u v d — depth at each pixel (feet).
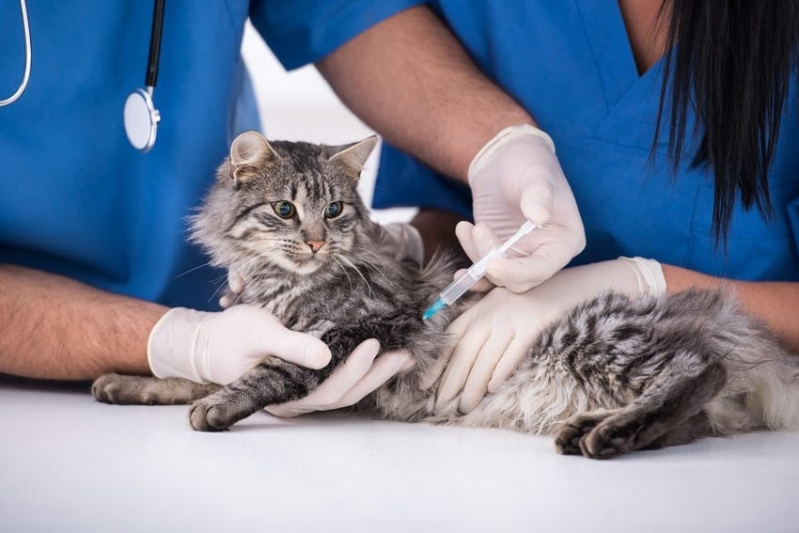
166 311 8.19
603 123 8.87
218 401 6.70
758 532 4.14
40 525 4.17
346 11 9.69
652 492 4.88
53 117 8.32
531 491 4.89
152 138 7.94
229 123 9.70
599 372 7.03
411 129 9.48
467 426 7.59
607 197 8.93
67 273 9.02
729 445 6.43
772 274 8.82
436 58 9.54
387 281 7.92
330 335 7.41
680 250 8.91
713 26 7.14
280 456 5.74
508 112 8.90
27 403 7.70
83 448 5.81
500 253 7.23
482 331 7.52
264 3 9.99
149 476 5.08
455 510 4.47
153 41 8.22
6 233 8.39
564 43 8.97
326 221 7.92
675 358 6.64
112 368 8.08
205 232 8.23
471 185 8.61
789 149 8.52
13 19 8.08
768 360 7.25
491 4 9.32
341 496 4.72
